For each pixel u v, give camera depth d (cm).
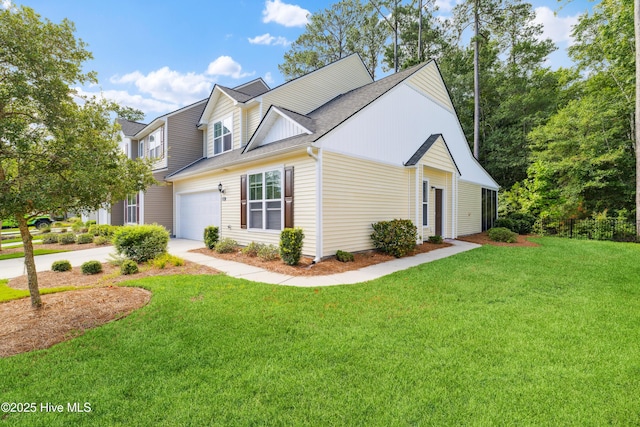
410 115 1114
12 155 363
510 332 361
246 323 387
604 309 439
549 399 241
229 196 1144
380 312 428
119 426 214
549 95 2069
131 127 1880
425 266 730
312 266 730
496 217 1794
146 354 312
